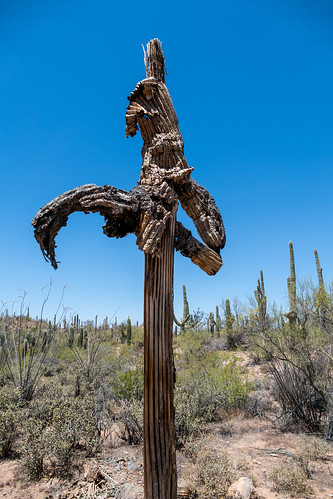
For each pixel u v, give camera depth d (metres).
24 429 6.06
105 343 15.63
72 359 15.74
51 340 11.83
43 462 5.73
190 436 6.36
